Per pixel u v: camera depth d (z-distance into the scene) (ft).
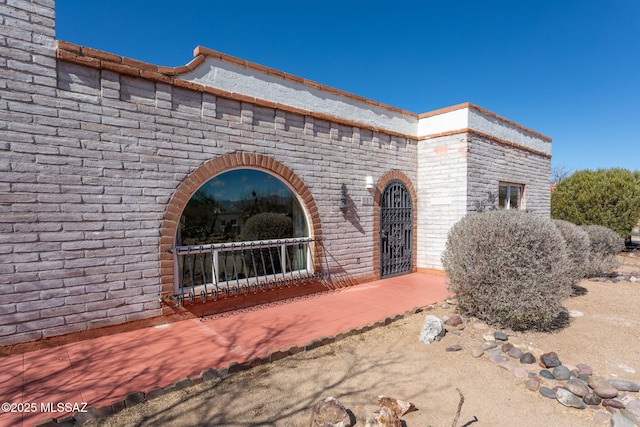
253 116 18.31
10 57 11.76
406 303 19.25
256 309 18.03
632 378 11.05
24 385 9.97
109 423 8.36
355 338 14.28
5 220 11.71
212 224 17.42
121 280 14.21
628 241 46.52
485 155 27.86
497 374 11.39
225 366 11.23
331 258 22.17
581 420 8.97
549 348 13.38
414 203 28.35
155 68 14.90
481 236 15.92
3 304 11.72
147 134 14.79
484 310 15.92
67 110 12.89
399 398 9.86
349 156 23.32
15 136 11.85
